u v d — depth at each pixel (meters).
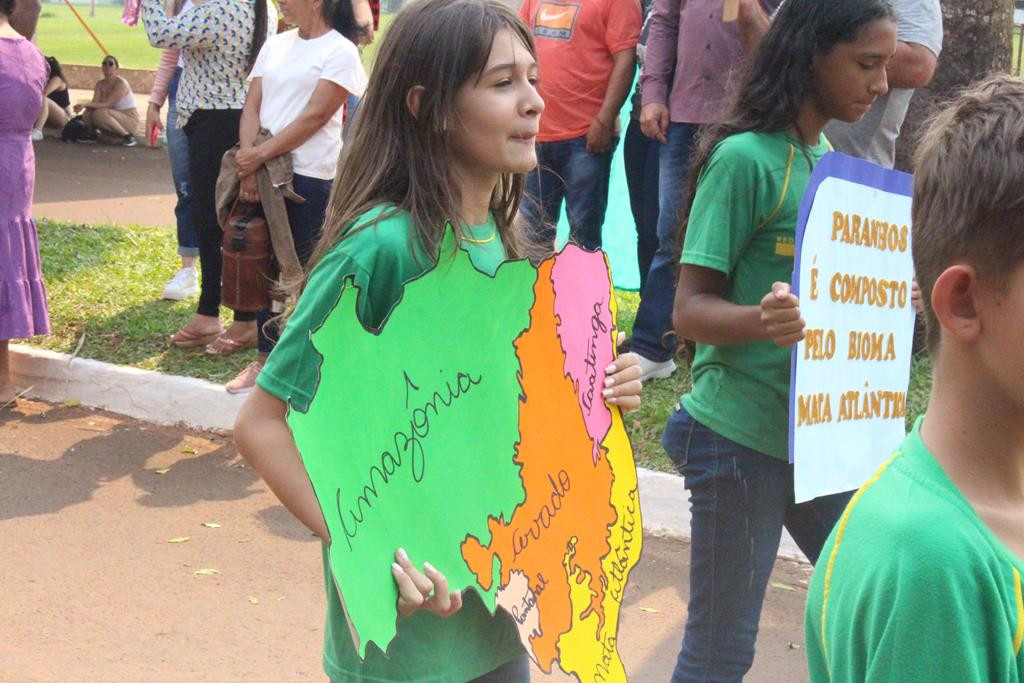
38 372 7.07
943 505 1.33
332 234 2.35
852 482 3.13
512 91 2.31
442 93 2.28
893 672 1.30
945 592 1.29
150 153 17.75
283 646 4.23
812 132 3.05
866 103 2.98
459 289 2.18
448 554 2.10
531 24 6.72
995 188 1.32
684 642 3.13
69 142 18.38
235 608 4.50
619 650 4.23
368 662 2.26
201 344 7.13
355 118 2.46
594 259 2.48
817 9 2.91
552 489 2.33
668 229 6.08
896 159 6.93
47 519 5.27
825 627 1.44
